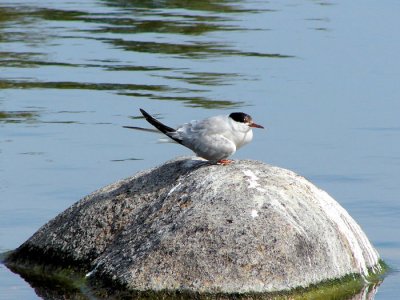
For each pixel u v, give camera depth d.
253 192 9.73
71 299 9.55
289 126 17.16
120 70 21.44
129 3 29.25
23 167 14.59
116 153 15.45
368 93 19.64
